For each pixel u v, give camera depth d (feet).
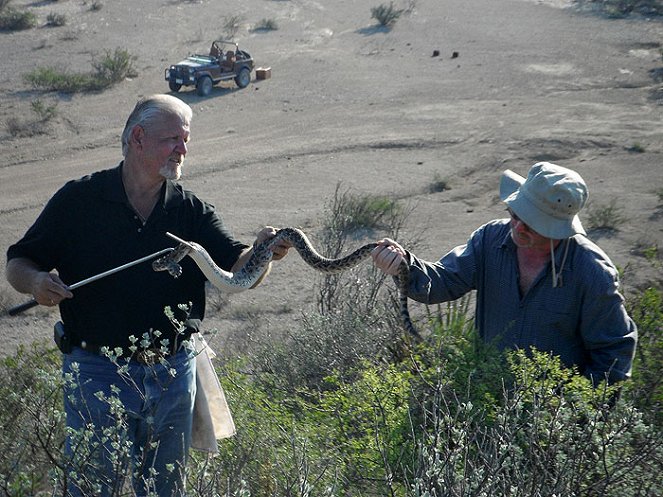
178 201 17.03
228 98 101.24
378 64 113.60
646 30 124.16
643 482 13.92
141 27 132.16
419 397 16.19
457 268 18.06
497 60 113.09
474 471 12.60
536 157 76.13
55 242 16.56
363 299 33.53
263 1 148.66
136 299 16.47
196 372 17.39
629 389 16.92
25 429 17.33
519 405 14.58
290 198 67.46
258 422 18.16
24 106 97.60
